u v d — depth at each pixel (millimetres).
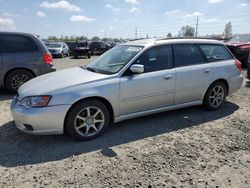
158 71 5031
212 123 5262
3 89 8406
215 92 5938
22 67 7539
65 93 4211
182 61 5375
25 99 4246
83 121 4418
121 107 4699
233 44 13508
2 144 4324
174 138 4559
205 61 5707
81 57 26469
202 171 3535
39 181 3309
